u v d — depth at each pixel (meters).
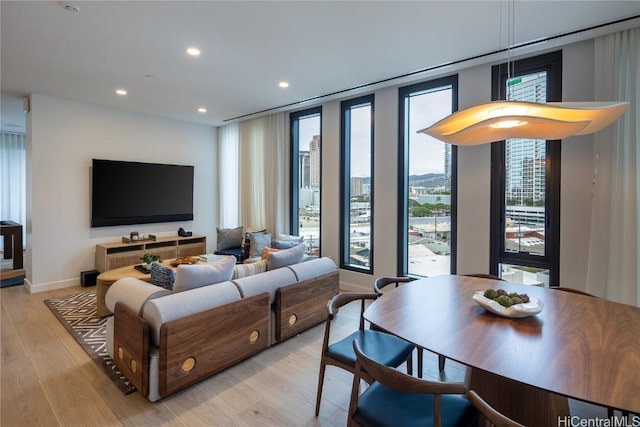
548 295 2.13
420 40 2.89
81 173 4.80
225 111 5.28
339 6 2.38
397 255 4.14
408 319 1.74
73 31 2.73
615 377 1.19
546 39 2.87
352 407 1.47
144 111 5.29
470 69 3.52
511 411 1.78
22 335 3.12
